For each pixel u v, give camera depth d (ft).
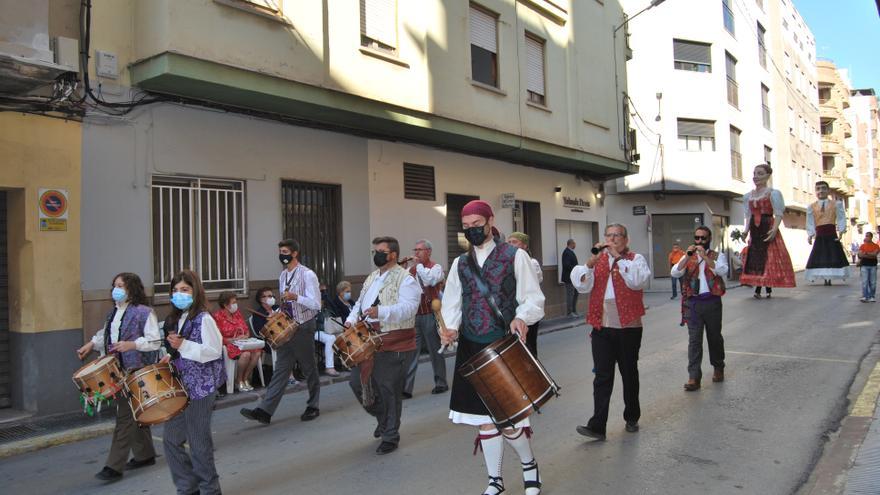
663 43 84.48
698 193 85.66
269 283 32.37
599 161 56.85
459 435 20.43
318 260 35.81
